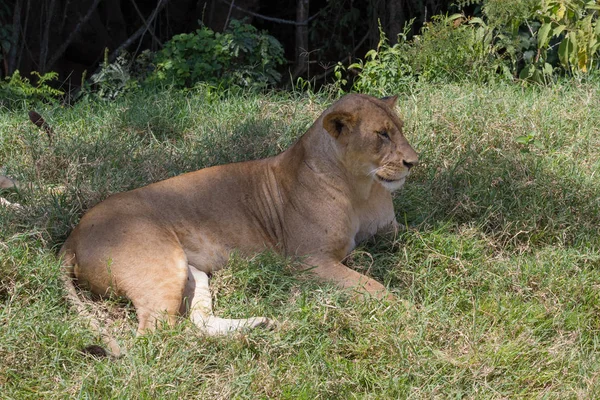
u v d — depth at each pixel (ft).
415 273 26.04
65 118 39.47
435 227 28.76
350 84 64.13
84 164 32.91
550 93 40.37
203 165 33.27
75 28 60.23
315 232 26.27
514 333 23.32
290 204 26.78
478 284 25.75
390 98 27.43
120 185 30.66
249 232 26.73
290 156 27.27
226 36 47.16
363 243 27.89
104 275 24.29
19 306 23.32
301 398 20.49
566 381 21.52
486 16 48.75
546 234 28.45
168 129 38.01
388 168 25.45
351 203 26.48
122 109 39.65
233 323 23.32
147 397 20.30
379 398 20.85
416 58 43.62
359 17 65.98
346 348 22.74
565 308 24.61
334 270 25.84
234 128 37.06
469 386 21.33
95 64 65.10
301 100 41.34
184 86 46.44
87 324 23.17
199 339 22.45
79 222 25.84
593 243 28.09
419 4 60.64
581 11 42.60
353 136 25.54
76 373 21.61
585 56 40.55
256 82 47.39
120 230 24.72
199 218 26.27
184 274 24.49
